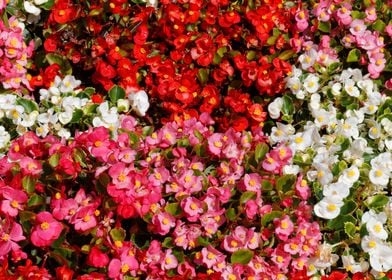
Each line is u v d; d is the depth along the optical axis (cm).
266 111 128
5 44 119
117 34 125
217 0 126
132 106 120
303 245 104
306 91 123
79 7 124
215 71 127
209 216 104
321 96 126
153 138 111
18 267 97
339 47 128
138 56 124
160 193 104
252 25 129
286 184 105
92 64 126
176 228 104
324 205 104
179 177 106
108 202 101
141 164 107
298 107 125
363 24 126
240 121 123
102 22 126
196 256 103
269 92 125
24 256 99
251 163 109
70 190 104
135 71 123
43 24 128
